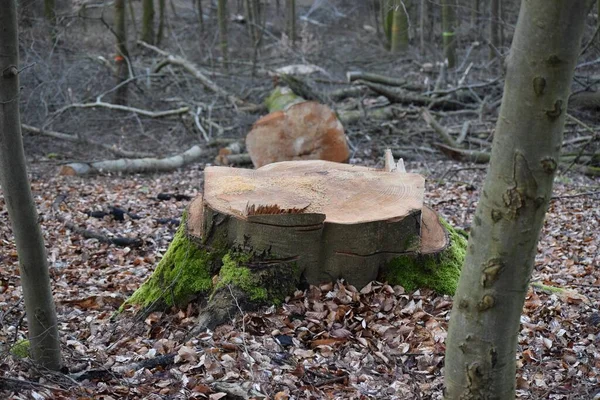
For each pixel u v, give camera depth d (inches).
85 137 472.1
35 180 396.2
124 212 316.2
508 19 783.1
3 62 125.6
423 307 177.3
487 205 100.0
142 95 574.6
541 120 92.6
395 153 467.5
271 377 151.3
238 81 590.6
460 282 106.7
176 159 446.9
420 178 201.3
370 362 159.9
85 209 328.8
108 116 546.0
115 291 223.8
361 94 564.7
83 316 198.8
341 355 162.9
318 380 152.3
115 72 569.3
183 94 560.4
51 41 552.7
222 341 164.2
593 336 171.6
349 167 214.8
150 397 142.9
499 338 105.0
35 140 475.5
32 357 147.9
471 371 107.0
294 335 168.9
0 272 232.8
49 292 144.8
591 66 544.7
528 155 94.5
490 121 511.5
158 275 189.2
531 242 99.6
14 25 125.5
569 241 275.9
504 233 98.9
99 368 154.4
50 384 142.6
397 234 180.1
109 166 420.5
